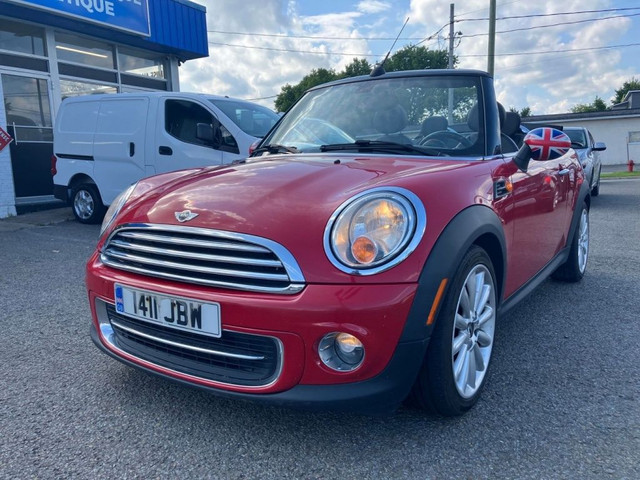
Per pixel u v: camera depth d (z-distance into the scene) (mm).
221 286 2066
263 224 2062
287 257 1969
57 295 4461
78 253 6168
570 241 4324
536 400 2561
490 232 2406
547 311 3934
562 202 3881
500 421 2365
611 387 2693
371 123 3209
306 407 1994
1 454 2150
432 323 2033
